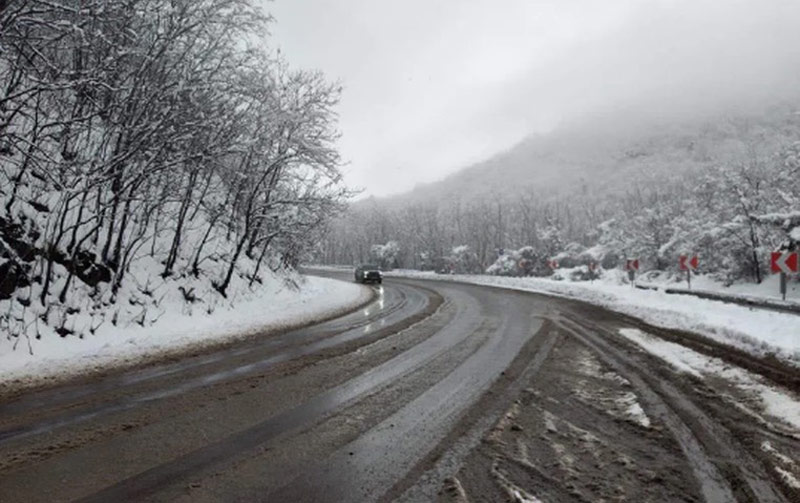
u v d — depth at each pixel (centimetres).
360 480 426
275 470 448
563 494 399
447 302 2205
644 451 484
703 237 2725
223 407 644
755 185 2544
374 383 764
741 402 640
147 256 1560
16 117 1259
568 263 4991
